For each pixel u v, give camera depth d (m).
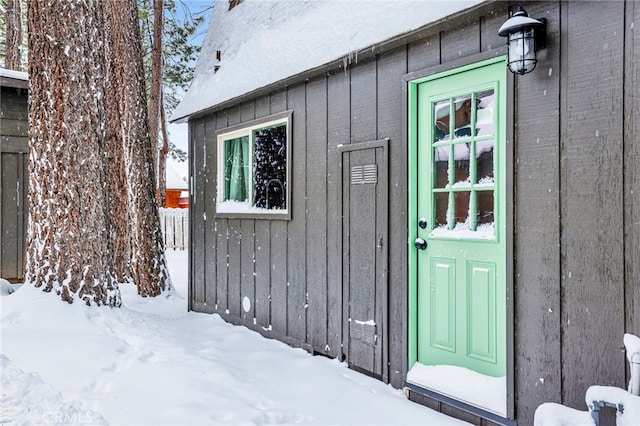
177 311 6.21
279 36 4.80
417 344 3.33
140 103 7.11
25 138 6.89
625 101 2.23
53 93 4.14
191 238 6.27
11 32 12.21
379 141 3.53
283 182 4.69
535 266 2.58
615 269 2.26
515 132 2.67
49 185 4.14
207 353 3.93
